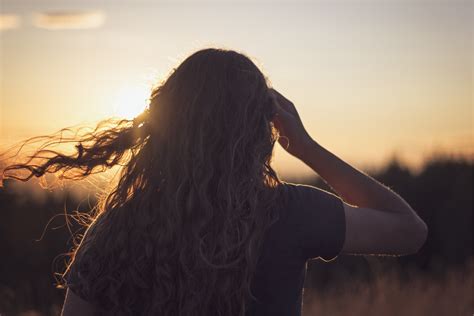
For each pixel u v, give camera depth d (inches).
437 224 502.6
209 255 69.1
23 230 384.8
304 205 71.8
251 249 69.4
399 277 394.3
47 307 349.7
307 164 76.6
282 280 70.6
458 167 530.9
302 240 70.9
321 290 392.5
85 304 70.1
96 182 81.8
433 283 368.5
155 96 75.0
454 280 346.6
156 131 73.1
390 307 310.3
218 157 71.1
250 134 72.1
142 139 75.0
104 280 69.7
